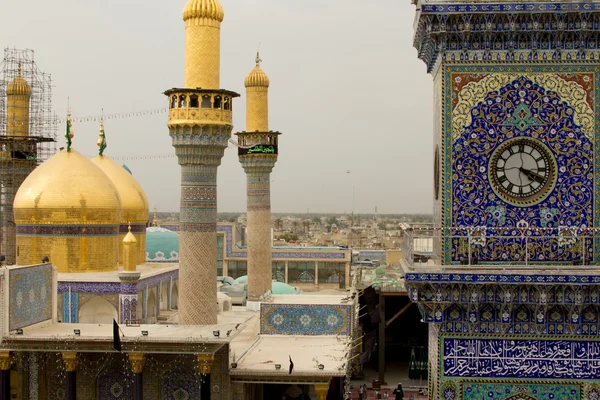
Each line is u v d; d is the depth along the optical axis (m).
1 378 28.88
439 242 17.75
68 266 40.03
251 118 45.47
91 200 40.31
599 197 17.20
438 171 18.27
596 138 17.20
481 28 17.23
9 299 28.77
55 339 28.47
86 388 30.42
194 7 32.09
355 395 42.22
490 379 17.27
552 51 17.28
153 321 41.94
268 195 45.62
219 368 29.55
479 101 17.42
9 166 50.47
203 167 31.72
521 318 17.25
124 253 38.12
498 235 17.33
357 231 174.50
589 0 16.86
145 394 30.31
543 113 17.31
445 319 17.34
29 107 52.12
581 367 17.14
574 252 17.22
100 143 49.09
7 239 50.66
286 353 32.47
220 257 76.69
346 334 35.66
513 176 17.41
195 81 31.89
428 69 19.95
